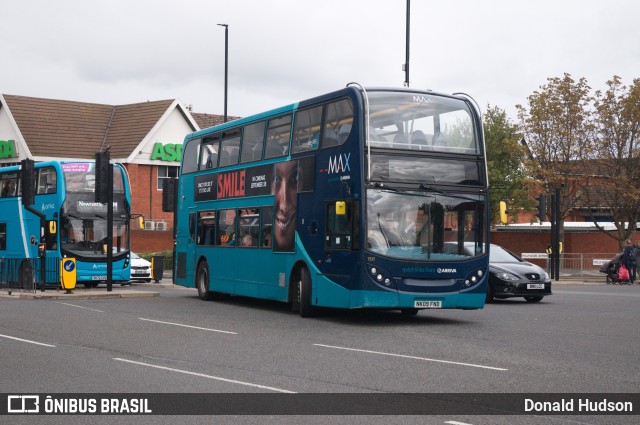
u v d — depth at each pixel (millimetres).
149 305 21719
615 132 46469
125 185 30781
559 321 17734
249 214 20594
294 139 18734
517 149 49000
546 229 52094
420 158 16734
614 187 45812
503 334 15234
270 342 13953
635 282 38750
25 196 25719
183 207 24656
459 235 16875
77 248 29312
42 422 7977
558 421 7914
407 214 16500
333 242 17031
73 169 29641
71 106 58062
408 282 16391
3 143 55219
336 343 13844
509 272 22844
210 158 23047
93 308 20703
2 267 29391
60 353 12555
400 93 16875
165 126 56562
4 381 10117
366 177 16234
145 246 50156
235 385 9805
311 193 17844
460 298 16781
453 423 7801
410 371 10828
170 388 9617
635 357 12156
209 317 18453
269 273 19531
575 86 47906
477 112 17438
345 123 16844
